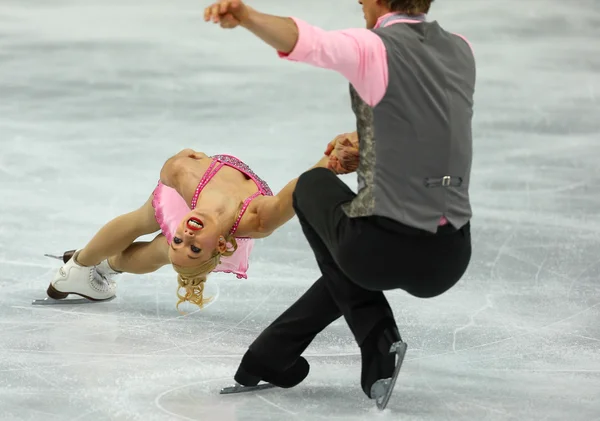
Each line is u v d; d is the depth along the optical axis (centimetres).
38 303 1739
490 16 4103
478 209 2252
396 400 1380
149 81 3275
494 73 3422
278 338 1354
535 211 2241
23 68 3369
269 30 1023
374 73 1081
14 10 4134
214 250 1430
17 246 1967
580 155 2641
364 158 1131
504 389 1421
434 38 1145
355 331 1251
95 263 1706
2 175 2377
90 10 4172
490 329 1659
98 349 1545
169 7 4262
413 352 1566
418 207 1121
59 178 2377
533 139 2772
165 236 1606
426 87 1109
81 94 3119
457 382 1448
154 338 1603
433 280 1170
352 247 1148
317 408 1349
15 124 2795
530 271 1920
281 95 3173
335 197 1198
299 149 2653
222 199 1462
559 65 3516
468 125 1153
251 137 2752
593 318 1708
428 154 1113
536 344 1596
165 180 1568
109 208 2195
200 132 2780
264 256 2011
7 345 1545
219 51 3666
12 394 1359
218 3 1007
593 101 3136
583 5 4262
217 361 1516
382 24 1158
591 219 2195
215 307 1759
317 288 1345
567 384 1441
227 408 1342
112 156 2558
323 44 1046
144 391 1389
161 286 1878
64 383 1405
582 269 1930
